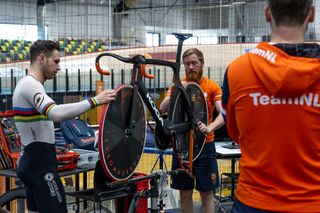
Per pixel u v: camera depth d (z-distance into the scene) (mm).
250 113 1370
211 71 8438
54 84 6824
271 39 1398
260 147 1370
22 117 2713
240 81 1384
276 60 1315
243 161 1429
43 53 2748
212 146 3363
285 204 1341
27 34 12906
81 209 3904
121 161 2486
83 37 12539
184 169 3021
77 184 3701
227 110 1462
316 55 1324
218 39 14461
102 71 2623
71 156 3195
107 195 2699
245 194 1409
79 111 2463
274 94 1320
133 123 2539
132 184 2658
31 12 12906
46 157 2754
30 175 2727
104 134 2346
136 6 17469
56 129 3834
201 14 18281
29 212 2916
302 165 1340
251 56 1378
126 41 14594
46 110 2549
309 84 1287
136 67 2600
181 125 2918
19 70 7602
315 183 1348
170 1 18438
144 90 2619
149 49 9055
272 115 1339
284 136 1335
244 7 14852
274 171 1353
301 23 1352
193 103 3109
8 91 6168
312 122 1324
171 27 18234
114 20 15852
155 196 2625
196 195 4773
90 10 13984
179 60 2965
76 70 8039
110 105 2383
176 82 2947
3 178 3689
